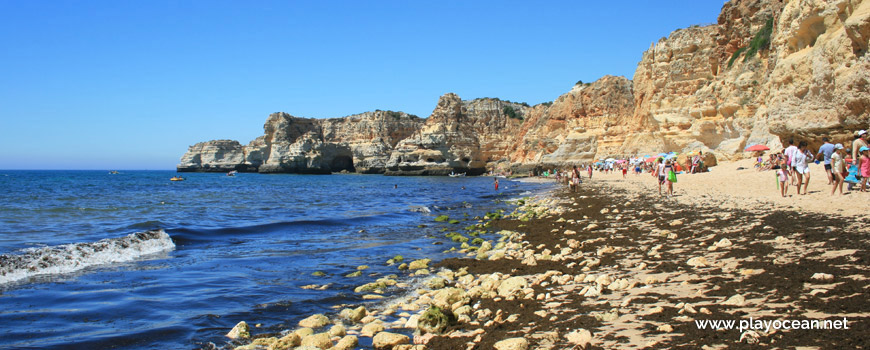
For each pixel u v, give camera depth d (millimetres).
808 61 27766
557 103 109500
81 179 113375
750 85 49688
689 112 56625
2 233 19516
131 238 14789
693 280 7699
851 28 23438
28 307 8766
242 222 23422
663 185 33812
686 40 59906
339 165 147000
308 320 7844
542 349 5418
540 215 22266
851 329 4766
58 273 11703
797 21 29594
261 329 7645
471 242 16359
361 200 39938
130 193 53250
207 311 8625
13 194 50312
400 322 7578
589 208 22547
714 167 44688
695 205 19156
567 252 12078
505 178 97562
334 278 11312
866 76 22375
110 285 10500
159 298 9438
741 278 7438
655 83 62750
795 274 7156
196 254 14664
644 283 8023
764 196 19094
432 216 26000
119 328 7637
